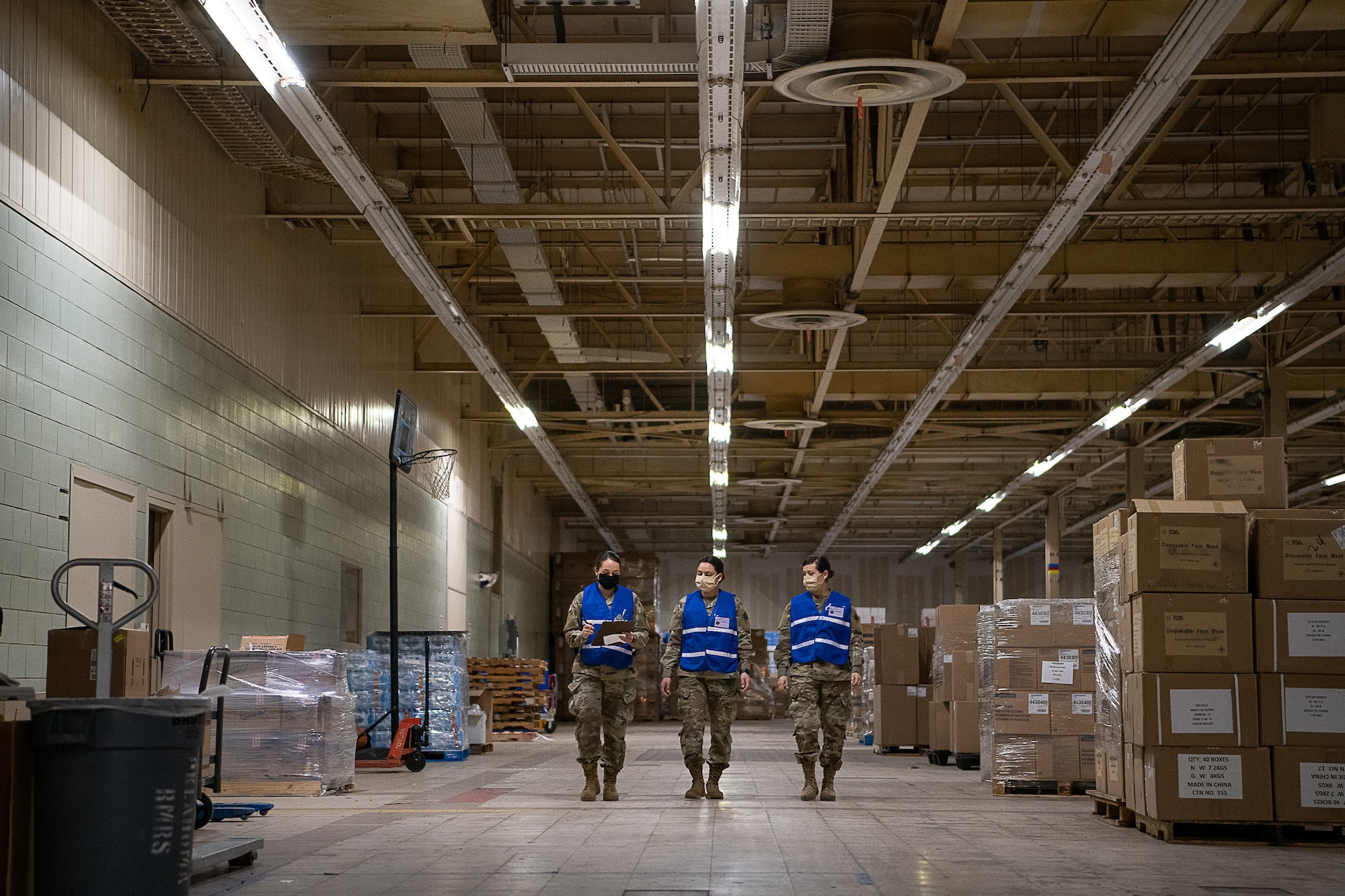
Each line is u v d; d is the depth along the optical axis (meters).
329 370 16.36
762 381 23.94
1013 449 29.78
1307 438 28.42
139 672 7.68
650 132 17.06
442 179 18.70
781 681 9.90
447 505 24.25
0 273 8.31
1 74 8.38
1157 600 7.38
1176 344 24.00
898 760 16.42
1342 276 16.31
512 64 9.81
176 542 11.27
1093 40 14.92
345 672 11.14
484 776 12.82
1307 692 7.21
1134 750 7.68
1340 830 7.27
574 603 9.73
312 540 15.50
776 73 10.03
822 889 5.49
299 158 12.95
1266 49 15.16
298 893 5.45
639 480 34.38
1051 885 5.64
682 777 12.56
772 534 43.78
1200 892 5.46
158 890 4.55
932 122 17.03
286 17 9.62
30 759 4.65
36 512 8.78
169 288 11.24
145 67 10.60
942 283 17.48
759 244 17.45
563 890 5.48
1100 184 11.98
